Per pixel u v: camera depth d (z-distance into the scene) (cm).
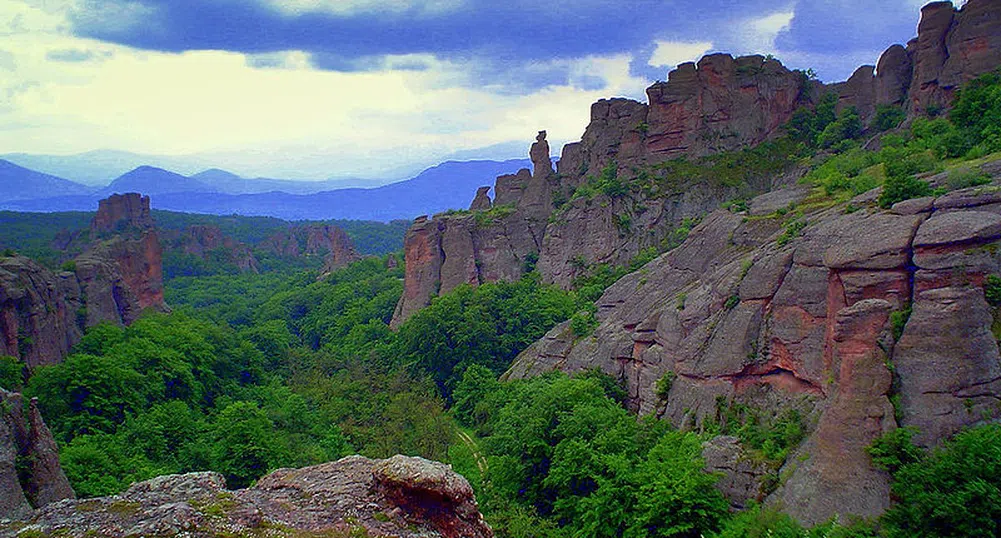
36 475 3653
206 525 2009
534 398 5712
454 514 2239
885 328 3475
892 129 8500
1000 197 3525
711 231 6469
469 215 11906
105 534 1923
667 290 6378
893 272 3566
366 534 2077
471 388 7856
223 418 6175
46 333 6925
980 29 7519
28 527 1969
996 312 3303
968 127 6206
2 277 6397
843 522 3195
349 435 7050
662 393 5244
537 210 12050
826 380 3891
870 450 3275
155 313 10400
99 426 5828
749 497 3741
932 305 3362
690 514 3662
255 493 2327
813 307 4231
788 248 4744
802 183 7050
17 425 3694
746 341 4603
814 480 3431
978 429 3059
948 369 3250
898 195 4125
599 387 5694
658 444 4312
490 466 5325
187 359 7812
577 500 4409
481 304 9512
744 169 9931
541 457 5053
